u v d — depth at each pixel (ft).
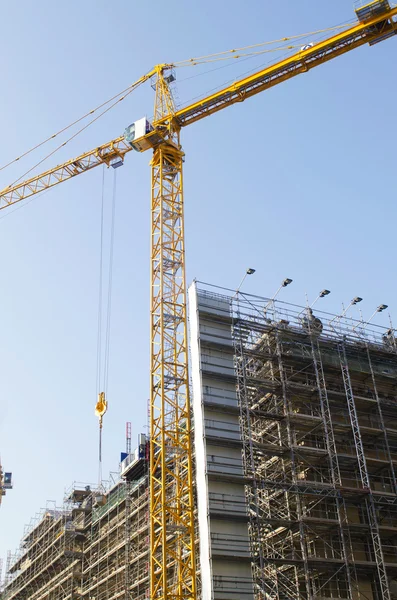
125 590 328.90
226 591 219.20
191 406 284.20
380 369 290.15
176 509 248.32
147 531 324.19
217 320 265.34
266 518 232.73
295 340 275.39
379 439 273.33
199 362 253.65
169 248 292.20
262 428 263.49
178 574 240.73
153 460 259.60
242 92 304.30
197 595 254.68
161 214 297.12
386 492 253.03
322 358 276.62
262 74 297.53
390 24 281.13
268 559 223.51
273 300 280.10
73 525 408.26
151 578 239.50
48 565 421.18
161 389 263.08
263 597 224.12
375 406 277.64
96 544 385.29
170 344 273.13
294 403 268.82
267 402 270.05
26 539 511.40
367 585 241.14
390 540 254.47
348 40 288.10
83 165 347.97
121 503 363.76
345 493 245.65
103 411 313.53
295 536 239.09
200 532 229.86
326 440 251.39
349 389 272.92
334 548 244.63
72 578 394.93
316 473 255.70
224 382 254.88
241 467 241.35
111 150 339.57
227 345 261.44
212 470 236.22
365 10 278.05
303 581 236.63
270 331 271.90
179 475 258.16
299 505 238.07
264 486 238.27
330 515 248.93
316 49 289.12
